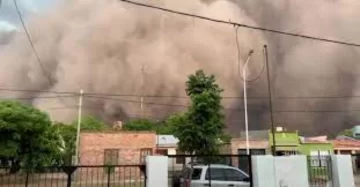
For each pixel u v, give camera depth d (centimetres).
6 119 2919
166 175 1327
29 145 3080
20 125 2948
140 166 1355
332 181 1466
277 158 1428
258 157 1410
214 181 1523
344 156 1485
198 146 2584
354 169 1858
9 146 2908
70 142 4916
